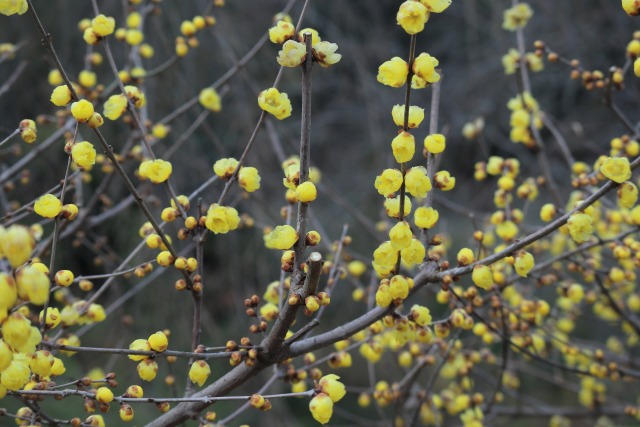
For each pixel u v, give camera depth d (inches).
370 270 144.1
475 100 337.1
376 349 94.9
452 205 142.6
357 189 319.0
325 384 64.1
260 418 215.5
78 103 65.7
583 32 293.4
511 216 102.8
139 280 199.6
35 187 203.6
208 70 254.1
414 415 106.7
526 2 312.3
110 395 66.6
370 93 325.7
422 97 336.8
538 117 129.1
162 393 198.5
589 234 71.1
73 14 224.2
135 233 205.9
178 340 208.1
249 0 279.4
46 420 70.7
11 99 215.0
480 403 111.5
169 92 218.1
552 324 140.1
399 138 63.1
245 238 239.3
